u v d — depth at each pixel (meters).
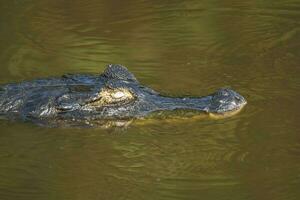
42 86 29.33
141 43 38.50
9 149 26.11
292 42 38.06
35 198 22.95
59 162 25.14
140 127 27.20
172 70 33.97
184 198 22.59
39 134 27.11
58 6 45.22
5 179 24.20
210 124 27.11
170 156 25.12
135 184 23.53
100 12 43.84
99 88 28.30
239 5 44.31
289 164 24.23
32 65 35.53
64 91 28.56
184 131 26.77
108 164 24.88
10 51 37.91
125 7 44.50
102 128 27.34
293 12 42.88
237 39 38.78
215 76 32.91
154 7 44.31
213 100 28.39
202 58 35.88
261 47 37.50
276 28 40.41
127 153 25.48
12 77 33.56
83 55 36.88
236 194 22.67
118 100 27.92
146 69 34.19
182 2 45.16
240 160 24.59
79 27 41.41
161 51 37.12
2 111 28.45
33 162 25.22
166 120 27.27
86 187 23.53
